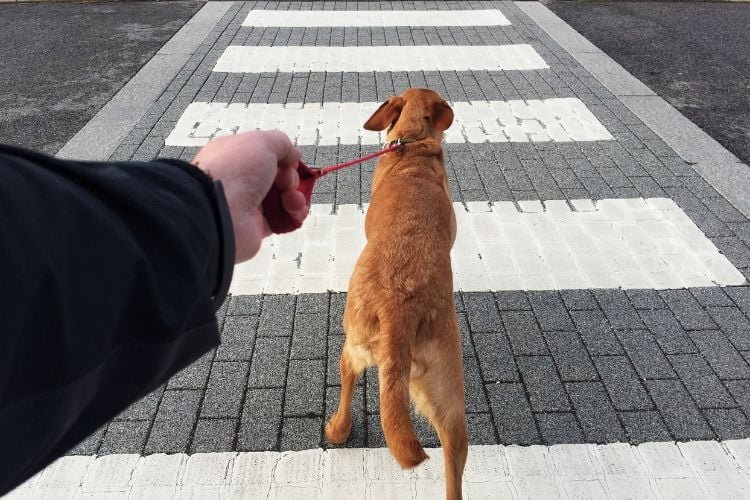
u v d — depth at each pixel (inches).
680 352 145.0
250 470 117.9
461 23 384.2
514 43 349.7
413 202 119.6
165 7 417.7
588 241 184.1
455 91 288.0
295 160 61.1
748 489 115.1
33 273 29.9
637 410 130.6
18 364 30.2
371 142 239.9
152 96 275.4
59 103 273.7
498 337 149.2
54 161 35.6
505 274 169.9
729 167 223.9
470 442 123.7
